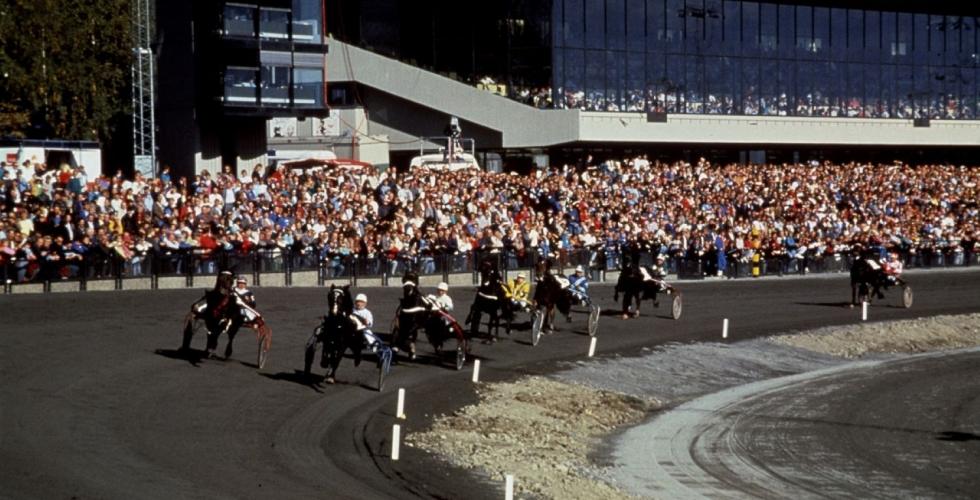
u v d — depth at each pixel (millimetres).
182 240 50750
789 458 31125
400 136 87750
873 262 57938
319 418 29844
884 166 93625
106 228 49312
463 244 58000
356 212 57938
